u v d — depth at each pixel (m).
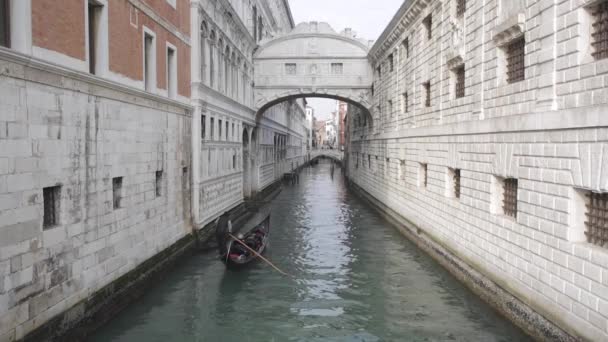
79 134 8.39
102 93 9.23
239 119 23.47
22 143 6.84
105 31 9.45
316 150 92.88
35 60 6.99
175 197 13.84
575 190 7.56
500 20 10.16
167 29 13.19
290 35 28.02
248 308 10.62
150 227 11.84
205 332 9.32
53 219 7.77
